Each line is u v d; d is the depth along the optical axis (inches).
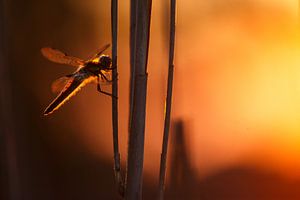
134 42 38.0
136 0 38.0
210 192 45.6
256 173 46.1
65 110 47.9
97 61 40.7
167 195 42.3
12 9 47.0
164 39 42.8
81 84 40.4
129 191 37.5
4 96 43.6
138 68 37.4
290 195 45.7
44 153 47.0
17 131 45.8
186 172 42.2
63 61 40.5
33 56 47.2
